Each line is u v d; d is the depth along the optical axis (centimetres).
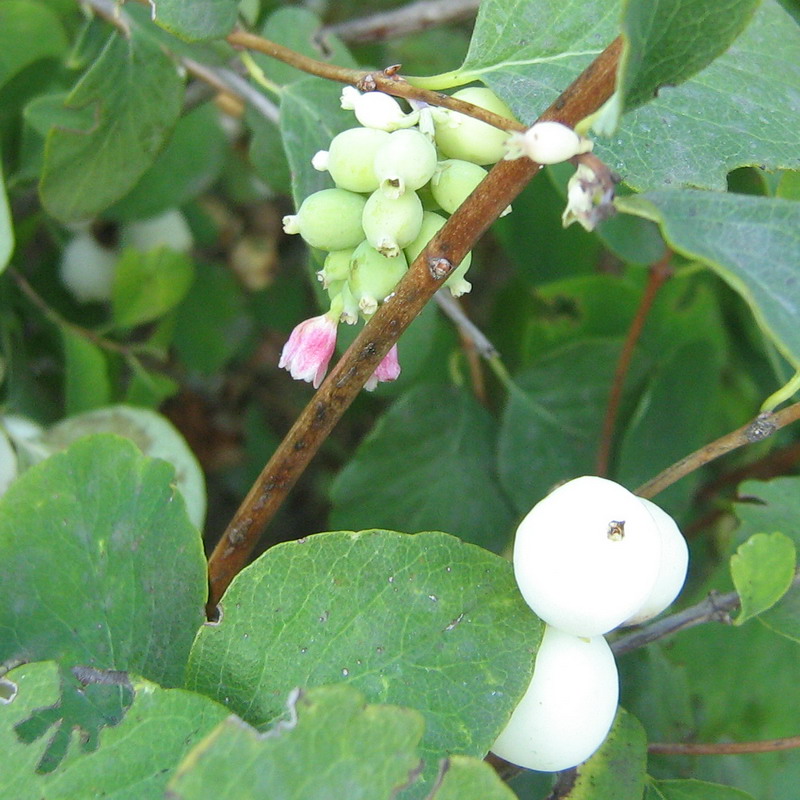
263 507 18
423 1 29
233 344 29
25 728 16
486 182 16
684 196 16
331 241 17
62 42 23
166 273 24
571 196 15
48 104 22
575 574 16
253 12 23
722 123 18
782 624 19
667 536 18
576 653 17
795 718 21
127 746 16
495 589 17
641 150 18
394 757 16
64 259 25
